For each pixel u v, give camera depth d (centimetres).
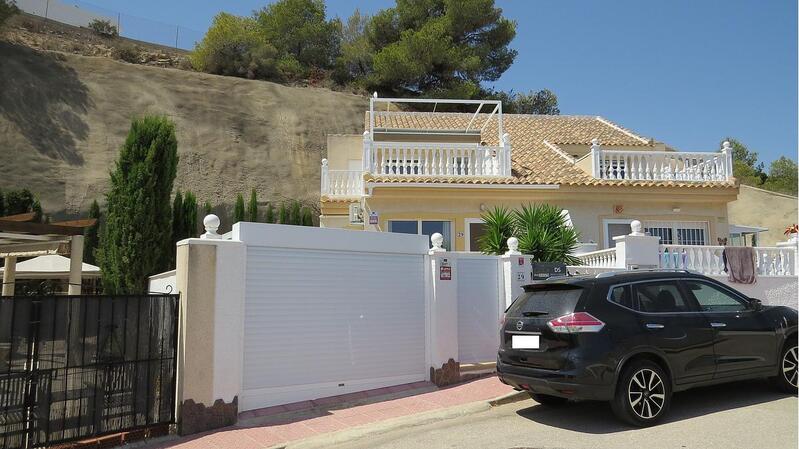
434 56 4156
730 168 1652
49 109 3120
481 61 4331
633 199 1609
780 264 1274
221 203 3216
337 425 714
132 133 1334
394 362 896
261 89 3822
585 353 622
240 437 676
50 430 609
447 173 1608
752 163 5706
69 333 632
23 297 603
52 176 2936
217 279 733
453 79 4275
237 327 744
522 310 713
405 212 1541
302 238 818
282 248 806
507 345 716
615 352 629
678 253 1202
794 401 715
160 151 1327
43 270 1423
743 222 2806
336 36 5081
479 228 1557
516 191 1556
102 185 3005
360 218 1847
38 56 3269
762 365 730
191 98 3566
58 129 3092
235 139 3509
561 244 1140
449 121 2398
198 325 712
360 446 634
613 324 642
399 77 4253
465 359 964
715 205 1658
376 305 887
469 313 977
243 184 3350
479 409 771
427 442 630
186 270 714
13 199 2256
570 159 1842
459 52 4212
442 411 755
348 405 802
